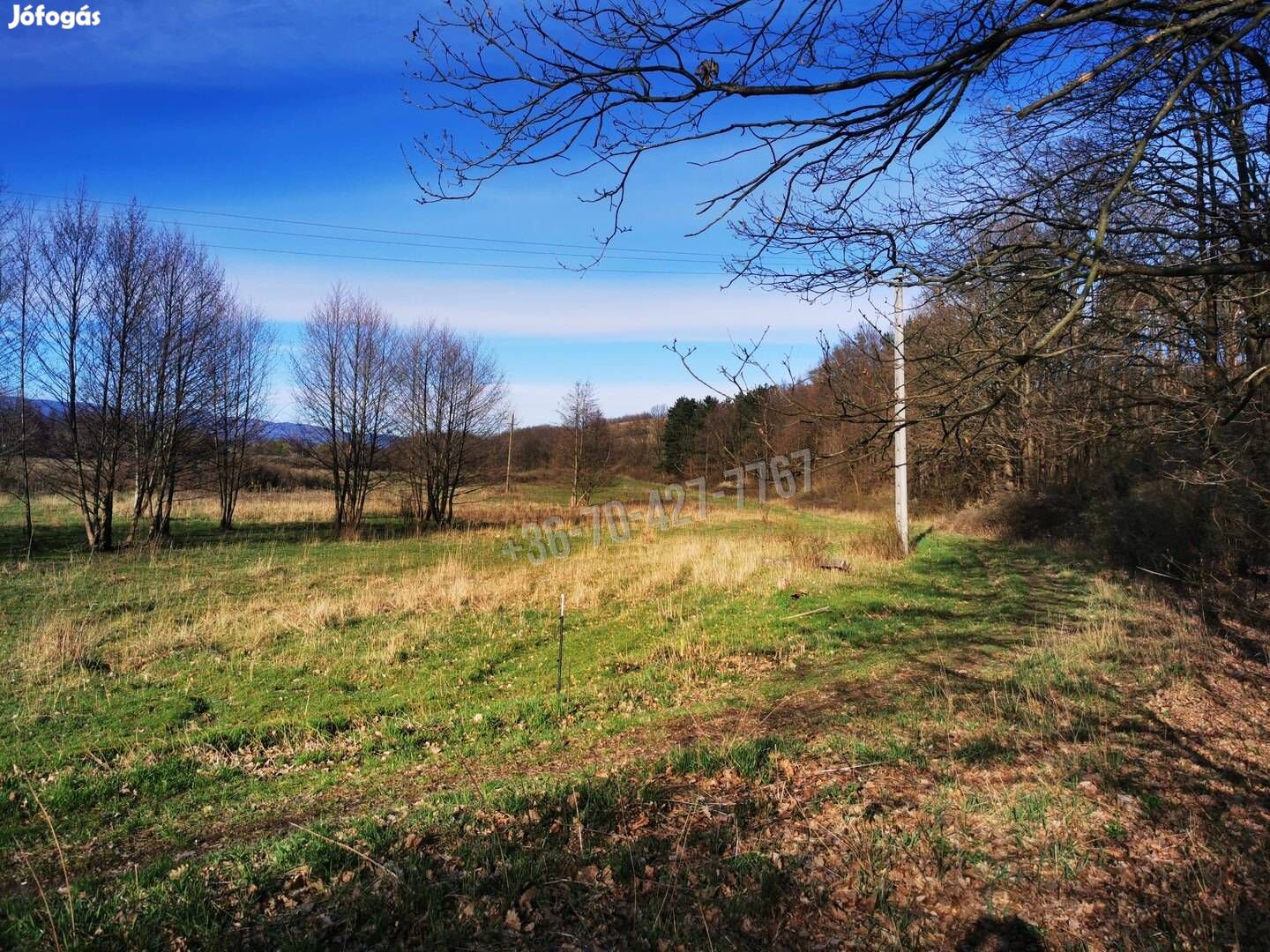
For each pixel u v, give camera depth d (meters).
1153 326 5.66
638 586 15.45
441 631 12.09
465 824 4.82
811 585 14.44
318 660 10.55
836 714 7.15
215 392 27.14
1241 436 7.06
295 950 3.46
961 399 4.59
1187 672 7.60
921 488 29.64
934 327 5.42
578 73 3.34
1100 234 3.23
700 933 3.59
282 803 6.06
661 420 57.53
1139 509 14.09
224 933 3.63
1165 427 6.52
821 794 5.05
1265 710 6.55
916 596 13.55
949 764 5.49
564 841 4.49
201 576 17.53
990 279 4.43
